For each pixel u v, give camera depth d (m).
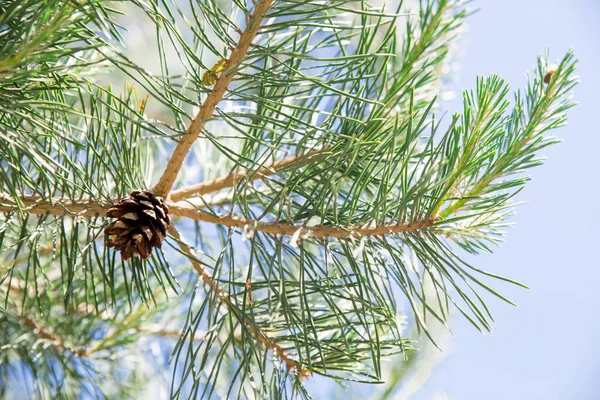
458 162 0.65
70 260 0.67
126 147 0.68
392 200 0.68
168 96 0.70
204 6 0.62
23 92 0.61
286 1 0.62
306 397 0.68
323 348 0.70
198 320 0.66
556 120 0.65
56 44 0.60
